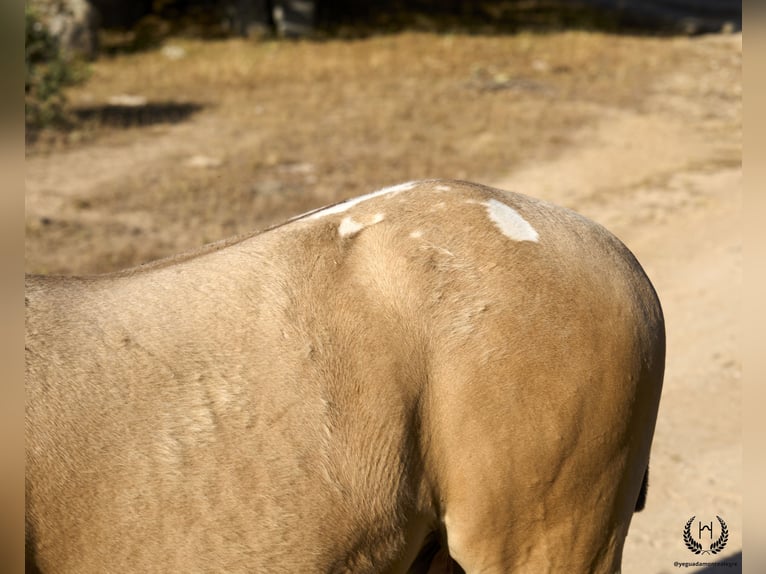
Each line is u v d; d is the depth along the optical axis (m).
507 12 26.03
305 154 12.16
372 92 15.99
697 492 4.77
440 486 2.28
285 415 2.10
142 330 2.12
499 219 2.40
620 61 19.39
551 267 2.35
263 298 2.20
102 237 8.88
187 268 2.27
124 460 1.99
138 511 1.98
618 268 2.45
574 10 26.69
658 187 10.73
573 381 2.27
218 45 21.00
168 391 2.06
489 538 2.27
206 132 13.35
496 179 11.20
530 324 2.27
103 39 21.83
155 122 13.94
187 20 23.67
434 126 13.74
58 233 8.91
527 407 2.24
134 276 2.29
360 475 2.14
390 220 2.36
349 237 2.33
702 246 8.58
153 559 1.99
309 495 2.09
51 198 10.06
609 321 2.34
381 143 12.76
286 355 2.14
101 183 10.73
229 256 2.29
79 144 12.49
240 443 2.05
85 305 2.16
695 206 9.94
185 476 2.01
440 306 2.25
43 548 1.94
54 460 1.96
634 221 9.48
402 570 2.30
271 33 22.52
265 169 11.46
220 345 2.12
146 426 2.02
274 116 14.31
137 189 10.55
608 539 2.37
